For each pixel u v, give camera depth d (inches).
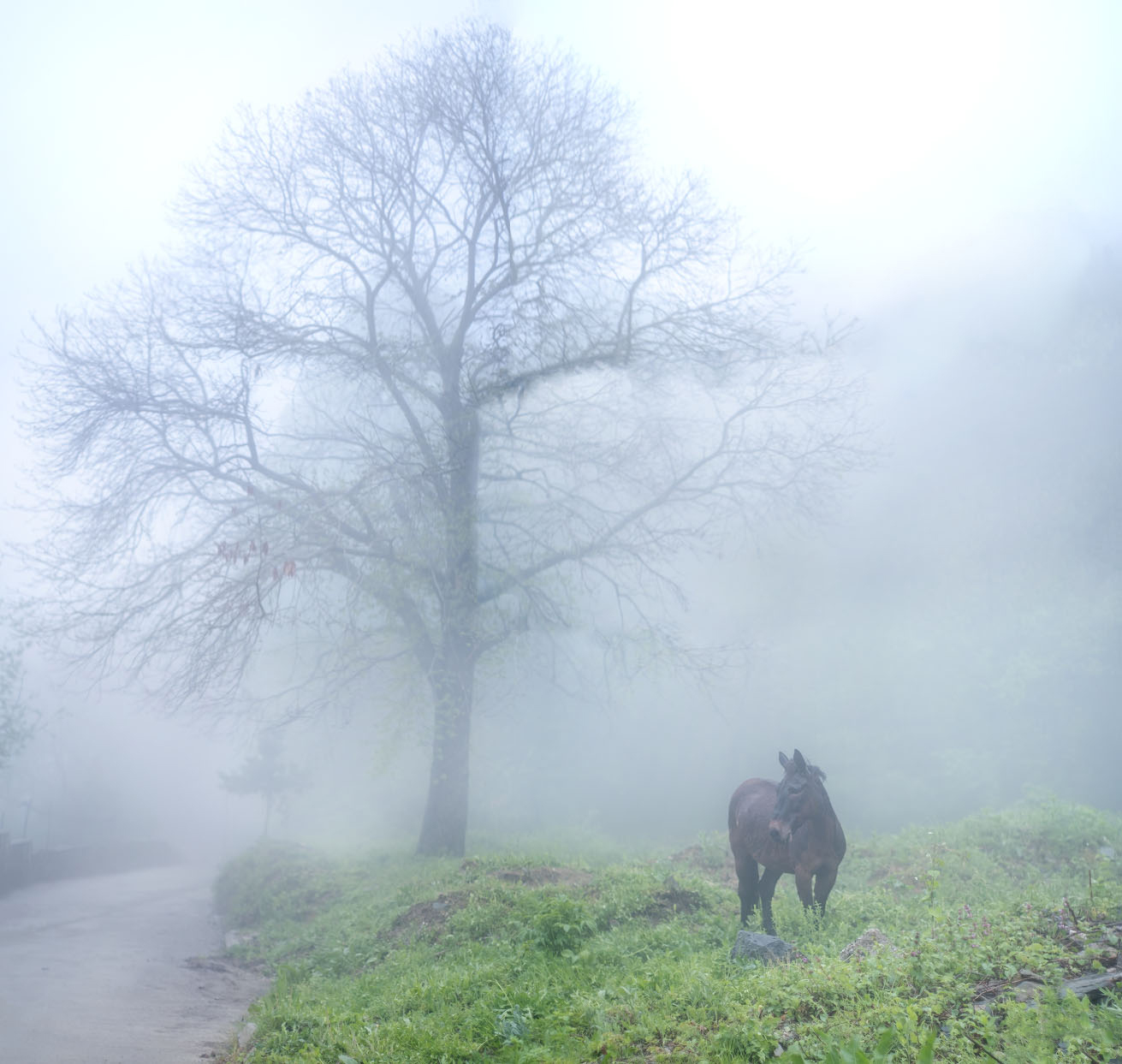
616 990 266.8
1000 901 358.9
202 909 805.9
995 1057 167.6
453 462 776.9
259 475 804.0
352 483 761.0
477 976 316.8
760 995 229.3
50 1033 297.0
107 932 611.5
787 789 343.6
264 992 410.9
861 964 235.3
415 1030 252.4
